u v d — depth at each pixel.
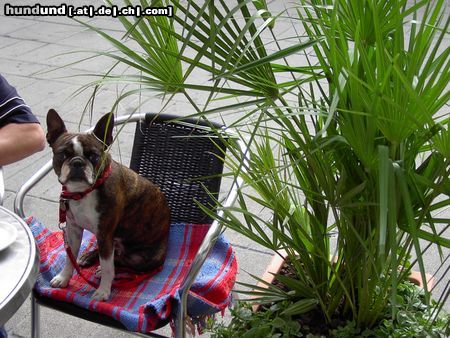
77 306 2.11
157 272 2.31
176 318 2.04
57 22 6.30
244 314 2.09
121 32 5.99
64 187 2.13
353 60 1.67
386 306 2.09
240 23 4.97
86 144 2.08
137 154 2.46
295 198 2.13
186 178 2.41
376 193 1.84
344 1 1.76
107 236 2.16
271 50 5.08
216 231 2.08
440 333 1.99
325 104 1.93
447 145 1.67
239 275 2.91
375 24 1.61
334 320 2.09
